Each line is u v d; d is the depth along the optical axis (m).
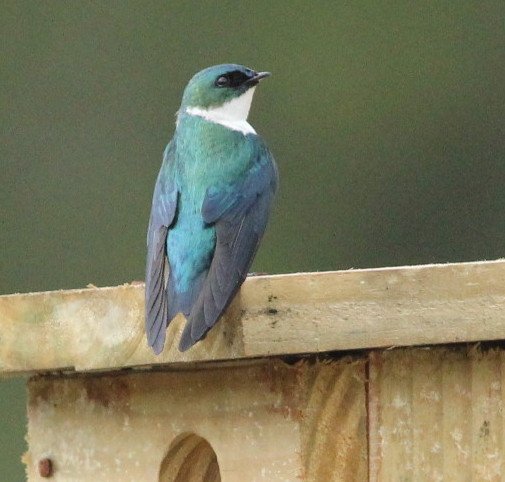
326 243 17.69
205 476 9.38
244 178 9.27
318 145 18.56
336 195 18.11
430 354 8.70
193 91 10.41
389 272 8.38
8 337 9.14
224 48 18.44
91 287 9.26
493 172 18.42
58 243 16.98
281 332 8.34
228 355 8.38
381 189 18.12
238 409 8.80
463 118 18.80
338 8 18.94
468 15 19.02
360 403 8.64
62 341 9.00
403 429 8.66
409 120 18.78
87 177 17.41
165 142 17.77
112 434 9.29
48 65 18.00
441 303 8.41
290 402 8.63
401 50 19.08
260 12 18.67
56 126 17.78
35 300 9.07
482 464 8.71
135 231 17.03
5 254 16.89
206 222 8.83
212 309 8.12
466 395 8.72
